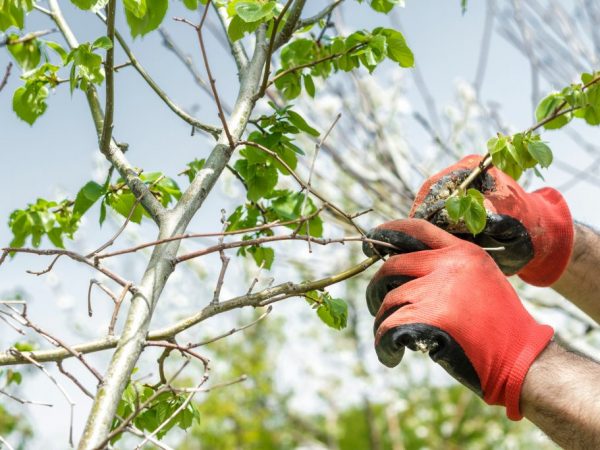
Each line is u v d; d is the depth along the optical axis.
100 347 1.84
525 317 1.98
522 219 2.28
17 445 4.77
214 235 1.90
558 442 1.88
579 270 2.39
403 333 1.88
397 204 4.34
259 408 11.56
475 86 4.58
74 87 2.05
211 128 2.29
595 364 1.93
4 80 2.38
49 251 1.86
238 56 2.46
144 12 2.02
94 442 1.56
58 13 2.47
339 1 2.57
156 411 2.16
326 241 2.03
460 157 4.62
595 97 2.30
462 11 2.61
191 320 1.96
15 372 2.69
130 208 2.42
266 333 11.27
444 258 2.03
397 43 2.46
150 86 2.31
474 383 1.90
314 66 2.64
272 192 2.60
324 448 12.11
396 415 12.08
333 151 4.34
